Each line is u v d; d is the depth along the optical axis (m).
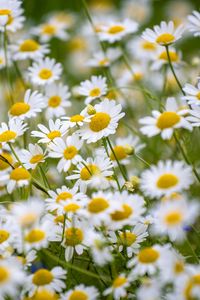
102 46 0.68
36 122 0.67
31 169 0.57
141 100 0.72
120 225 0.48
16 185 0.55
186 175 0.48
